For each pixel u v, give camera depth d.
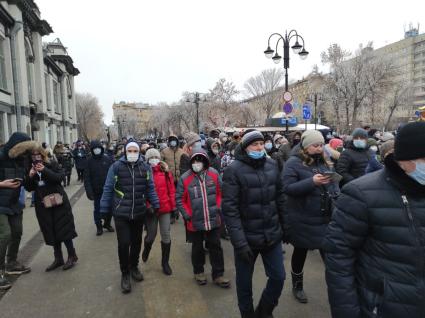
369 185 1.90
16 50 20.92
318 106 49.81
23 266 4.91
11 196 4.53
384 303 1.81
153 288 4.32
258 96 55.25
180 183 4.48
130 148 4.35
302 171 3.76
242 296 3.23
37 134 26.17
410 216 1.77
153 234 4.89
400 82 45.78
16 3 20.92
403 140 1.73
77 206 10.15
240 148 3.24
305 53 13.79
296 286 3.91
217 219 4.37
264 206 3.15
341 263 1.97
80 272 4.89
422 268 1.75
